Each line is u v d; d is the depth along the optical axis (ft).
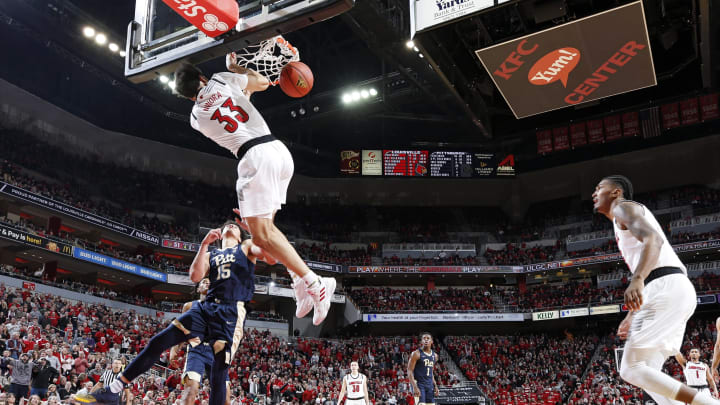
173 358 24.71
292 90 17.56
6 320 70.44
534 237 158.61
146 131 143.64
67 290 102.78
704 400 12.85
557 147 145.48
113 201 135.74
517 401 106.73
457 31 78.89
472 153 156.46
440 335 147.54
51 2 102.83
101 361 65.82
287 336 129.80
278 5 20.76
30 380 49.21
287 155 15.87
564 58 72.43
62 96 129.18
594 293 137.80
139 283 132.57
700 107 132.46
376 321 139.03
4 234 98.48
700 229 136.05
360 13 92.94
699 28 78.07
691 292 13.97
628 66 73.05
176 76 16.53
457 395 82.53
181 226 142.20
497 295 149.59
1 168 111.34
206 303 17.03
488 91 97.50
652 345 13.67
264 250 15.71
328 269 145.07
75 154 135.03
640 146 153.17
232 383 75.36
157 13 23.90
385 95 130.00
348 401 39.83
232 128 15.46
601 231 147.02
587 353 127.65
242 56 22.21
